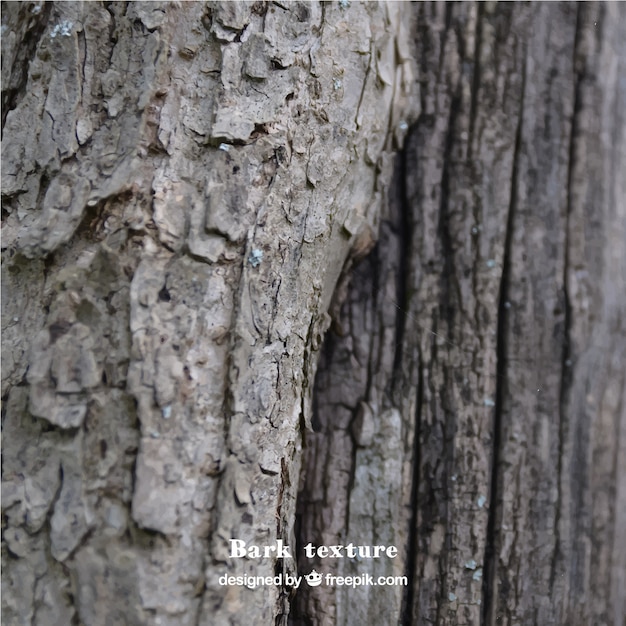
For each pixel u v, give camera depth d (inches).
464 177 33.1
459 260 33.0
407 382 33.0
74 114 30.5
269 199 30.5
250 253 30.4
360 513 32.9
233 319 30.3
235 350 30.2
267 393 30.5
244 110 30.5
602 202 33.5
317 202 31.5
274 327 30.7
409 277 33.1
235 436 30.1
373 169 32.9
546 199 33.3
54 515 29.9
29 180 30.6
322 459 32.9
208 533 29.9
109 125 30.4
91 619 29.7
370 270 33.2
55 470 30.0
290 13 30.9
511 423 33.0
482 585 32.9
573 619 33.1
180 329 29.9
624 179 33.6
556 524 33.1
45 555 29.9
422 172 33.1
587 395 33.4
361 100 32.0
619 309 33.6
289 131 30.8
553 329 33.3
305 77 31.0
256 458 30.3
